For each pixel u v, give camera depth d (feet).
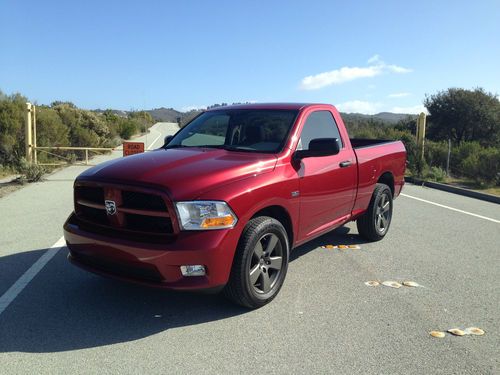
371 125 103.50
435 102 104.68
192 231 12.86
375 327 13.73
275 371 11.28
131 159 15.46
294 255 20.85
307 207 17.02
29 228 25.38
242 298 14.19
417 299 15.94
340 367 11.48
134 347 12.38
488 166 48.73
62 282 17.01
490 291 16.85
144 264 12.85
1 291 16.08
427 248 22.52
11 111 60.54
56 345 12.41
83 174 14.96
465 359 11.96
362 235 23.35
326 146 15.75
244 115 18.62
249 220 14.29
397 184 25.30
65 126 73.56
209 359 11.81
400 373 11.25
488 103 99.66
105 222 14.11
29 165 45.91
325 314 14.60
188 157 15.47
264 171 15.01
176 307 14.98
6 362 11.50
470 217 30.68
